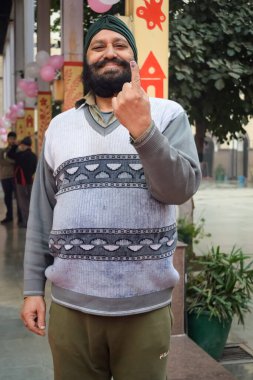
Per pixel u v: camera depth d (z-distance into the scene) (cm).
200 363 346
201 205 1564
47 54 847
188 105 562
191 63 555
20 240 841
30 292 190
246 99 597
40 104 1001
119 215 164
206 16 579
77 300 171
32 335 417
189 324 400
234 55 576
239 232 1020
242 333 464
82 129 174
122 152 166
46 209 193
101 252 165
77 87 656
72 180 170
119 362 177
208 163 2991
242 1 587
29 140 945
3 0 1379
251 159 2912
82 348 177
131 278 166
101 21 181
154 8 407
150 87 409
